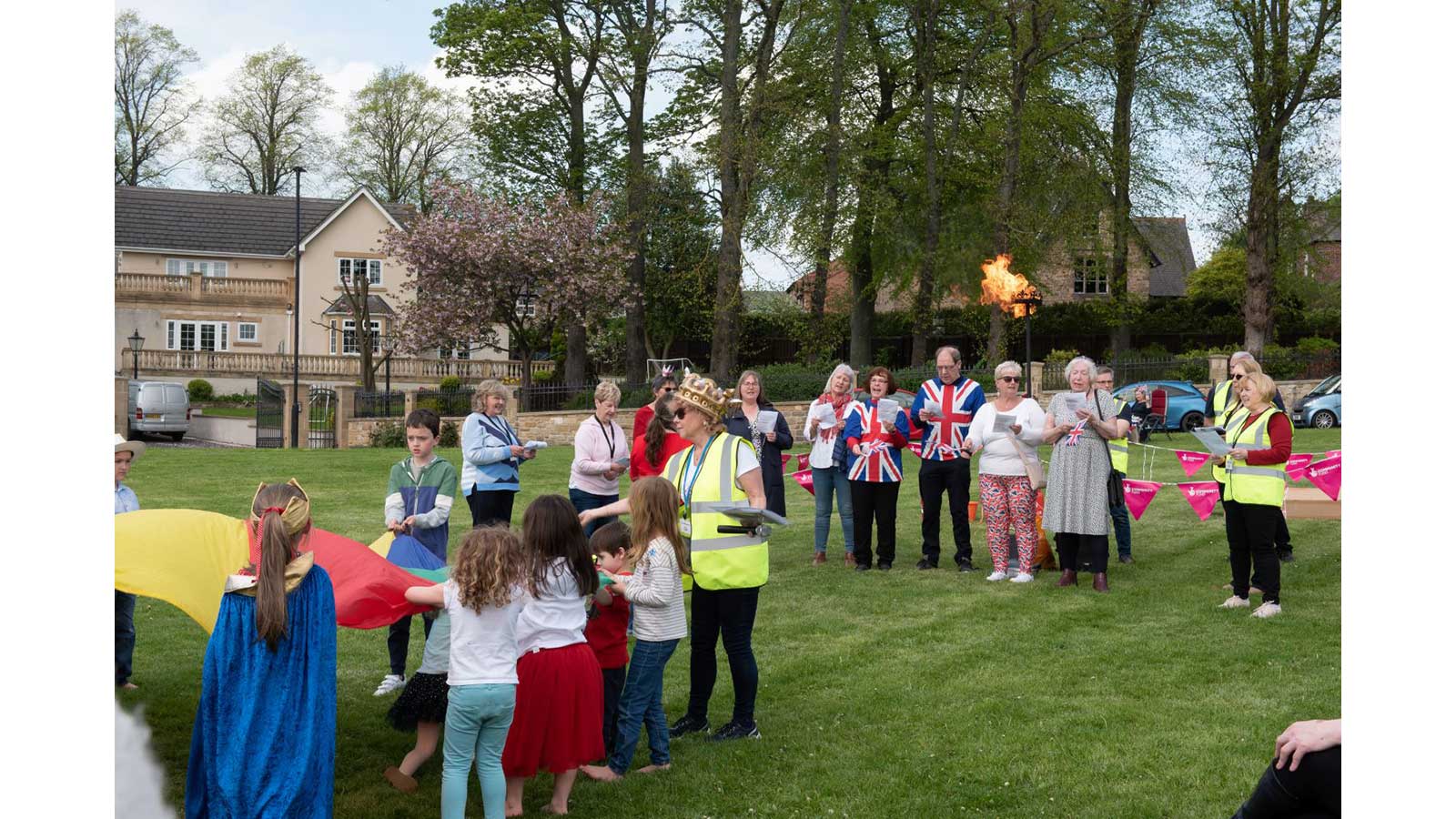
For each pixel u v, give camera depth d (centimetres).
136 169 6009
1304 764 387
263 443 3419
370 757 607
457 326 3503
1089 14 3428
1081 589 1010
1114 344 4391
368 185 5775
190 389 4800
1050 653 799
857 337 4197
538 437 2912
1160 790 549
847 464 1134
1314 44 3447
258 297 5378
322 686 475
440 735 612
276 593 462
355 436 3041
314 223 5612
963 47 3653
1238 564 925
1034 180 3550
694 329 4803
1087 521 990
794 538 1324
